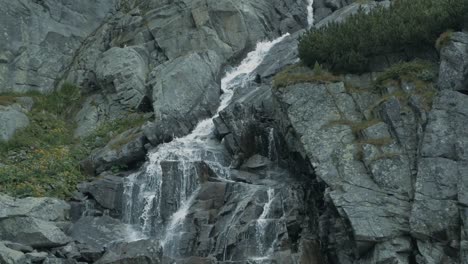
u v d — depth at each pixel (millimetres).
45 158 27047
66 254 21406
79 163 26969
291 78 22984
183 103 28828
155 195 23922
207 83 29734
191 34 32906
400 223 18750
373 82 22922
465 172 18469
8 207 22266
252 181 23391
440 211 18281
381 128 20797
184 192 23688
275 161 24234
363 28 24250
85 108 31578
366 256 18891
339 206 19219
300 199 21422
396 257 18281
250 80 29953
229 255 20703
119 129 29391
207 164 23938
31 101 31750
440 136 19406
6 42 32719
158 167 24594
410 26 23297
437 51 22578
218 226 21703
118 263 20172
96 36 35188
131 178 24922
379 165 19828
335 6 33719
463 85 20969
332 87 22516
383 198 19266
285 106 22438
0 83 32000
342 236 19656
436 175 18812
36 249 21594
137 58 31875
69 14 35469
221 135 25828
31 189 24453
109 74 31297
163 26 33562
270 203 21484
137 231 23359
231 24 33094
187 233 22000
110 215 24328
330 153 20719
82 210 24297
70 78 33625
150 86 30266
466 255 17359
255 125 24984
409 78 21875
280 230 20625
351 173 20031
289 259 19547
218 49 32344
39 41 33750
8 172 25406
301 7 34688
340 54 23969
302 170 22875
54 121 31000
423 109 20453
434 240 18188
